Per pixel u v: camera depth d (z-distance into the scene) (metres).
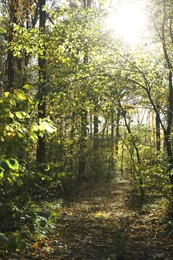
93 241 9.64
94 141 24.30
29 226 7.32
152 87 13.13
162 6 11.80
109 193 23.23
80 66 11.67
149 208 14.54
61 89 11.47
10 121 5.42
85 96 12.07
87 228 11.42
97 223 12.31
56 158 18.30
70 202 18.06
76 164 24.77
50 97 11.59
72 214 14.19
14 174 6.45
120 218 13.33
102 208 16.42
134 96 14.77
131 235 10.30
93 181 31.44
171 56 13.68
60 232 10.61
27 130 5.67
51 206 13.92
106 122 22.91
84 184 28.19
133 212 14.53
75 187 23.78
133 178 16.14
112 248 8.86
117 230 11.10
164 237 9.85
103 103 12.95
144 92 14.02
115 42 12.33
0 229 8.48
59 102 12.01
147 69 12.46
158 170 11.23
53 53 12.58
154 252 8.37
